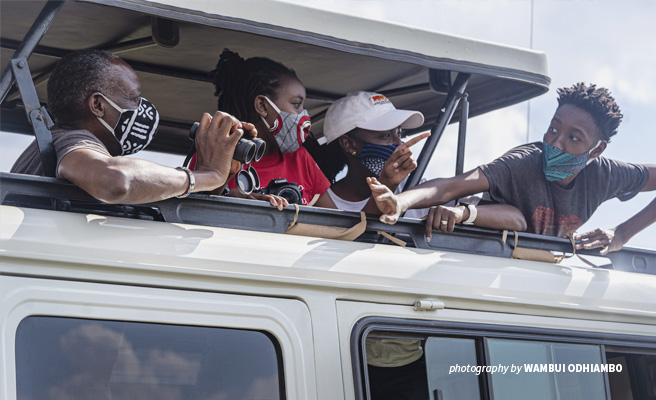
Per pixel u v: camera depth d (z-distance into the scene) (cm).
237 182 220
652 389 246
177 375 178
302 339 195
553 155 288
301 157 294
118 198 184
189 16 214
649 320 253
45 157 199
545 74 284
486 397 215
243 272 192
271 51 298
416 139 259
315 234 221
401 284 212
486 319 223
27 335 165
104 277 176
